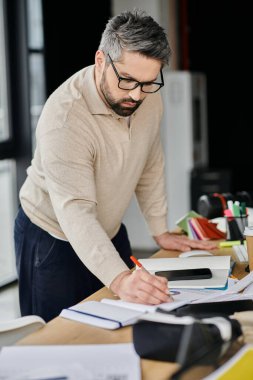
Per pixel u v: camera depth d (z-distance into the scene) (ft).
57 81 17.80
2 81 17.02
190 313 4.96
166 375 4.34
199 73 22.39
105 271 6.05
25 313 8.09
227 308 5.38
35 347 4.85
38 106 17.70
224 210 9.16
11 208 17.63
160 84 6.60
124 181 7.58
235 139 24.47
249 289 5.86
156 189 8.55
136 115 7.42
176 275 6.51
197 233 8.79
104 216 7.77
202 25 23.93
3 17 16.71
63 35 17.90
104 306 5.70
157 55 6.11
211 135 24.63
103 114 6.93
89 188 6.64
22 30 16.93
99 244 6.20
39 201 7.73
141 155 7.63
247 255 7.47
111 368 4.39
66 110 6.75
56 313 7.82
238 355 4.19
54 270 7.72
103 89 6.64
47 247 7.72
